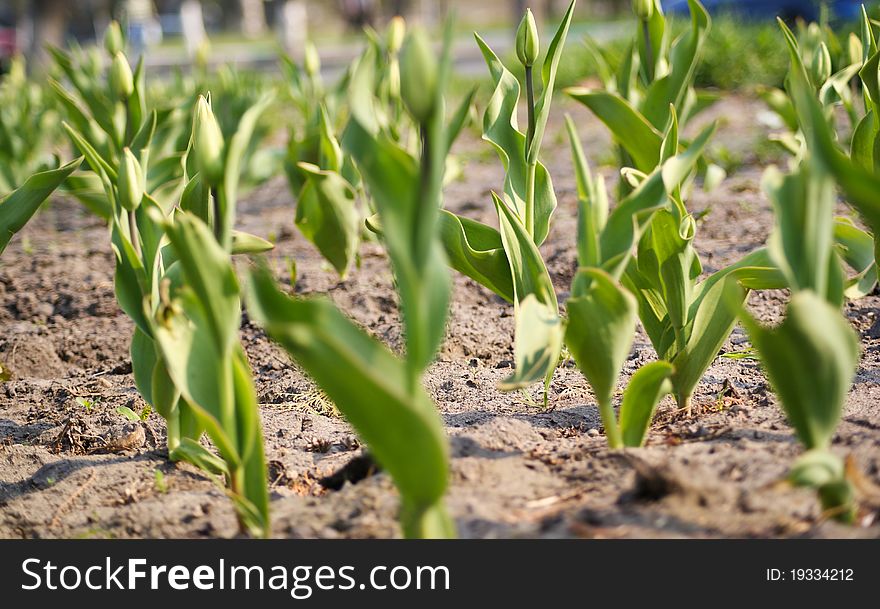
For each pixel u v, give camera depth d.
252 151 10.43
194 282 3.01
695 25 5.05
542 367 3.49
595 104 4.66
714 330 4.48
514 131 4.59
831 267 3.03
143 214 4.02
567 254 8.35
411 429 2.59
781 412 4.44
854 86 10.55
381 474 3.99
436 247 2.66
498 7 96.19
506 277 4.53
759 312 6.64
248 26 87.75
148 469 4.57
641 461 3.62
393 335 6.73
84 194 7.53
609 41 20.66
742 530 3.21
